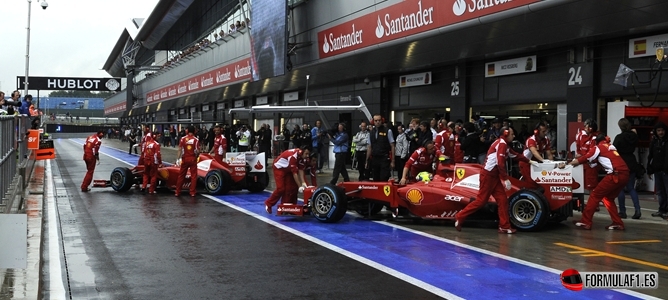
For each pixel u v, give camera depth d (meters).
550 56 16.64
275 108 19.16
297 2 23.61
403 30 17.16
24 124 17.17
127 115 72.38
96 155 16.11
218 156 16.20
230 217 11.52
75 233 9.77
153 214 11.89
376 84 24.09
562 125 16.44
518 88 17.78
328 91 27.88
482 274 6.98
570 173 9.78
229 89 33.81
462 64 19.73
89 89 73.81
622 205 11.31
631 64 14.51
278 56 22.58
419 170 11.58
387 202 10.87
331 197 10.66
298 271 7.18
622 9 12.30
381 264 7.53
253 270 7.23
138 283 6.65
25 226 5.12
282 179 11.71
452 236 9.48
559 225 10.58
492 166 9.52
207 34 40.00
